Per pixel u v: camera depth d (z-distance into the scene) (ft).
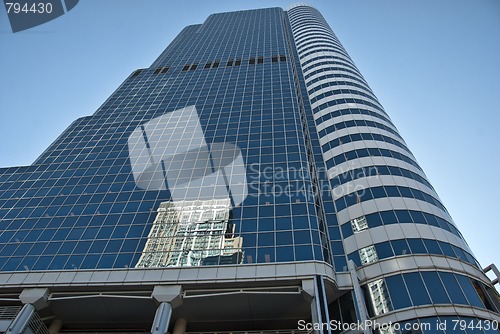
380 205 114.83
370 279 93.20
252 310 96.02
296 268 92.17
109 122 185.16
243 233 106.32
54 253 106.42
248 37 299.58
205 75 232.94
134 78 242.99
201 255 100.01
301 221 108.47
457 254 99.35
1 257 106.52
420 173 136.77
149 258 100.89
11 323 86.48
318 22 336.29
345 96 186.29
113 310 97.76
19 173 150.10
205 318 98.99
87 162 152.87
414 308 82.48
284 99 186.50
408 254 96.22
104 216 120.37
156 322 84.07
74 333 101.91
